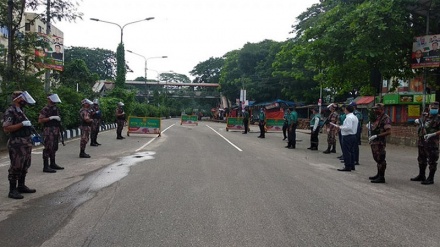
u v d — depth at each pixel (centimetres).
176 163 1208
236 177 973
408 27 2083
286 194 788
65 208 663
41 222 585
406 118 2606
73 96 2116
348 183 930
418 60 1969
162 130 3150
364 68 2333
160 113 6256
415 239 531
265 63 5766
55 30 4497
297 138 2584
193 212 643
